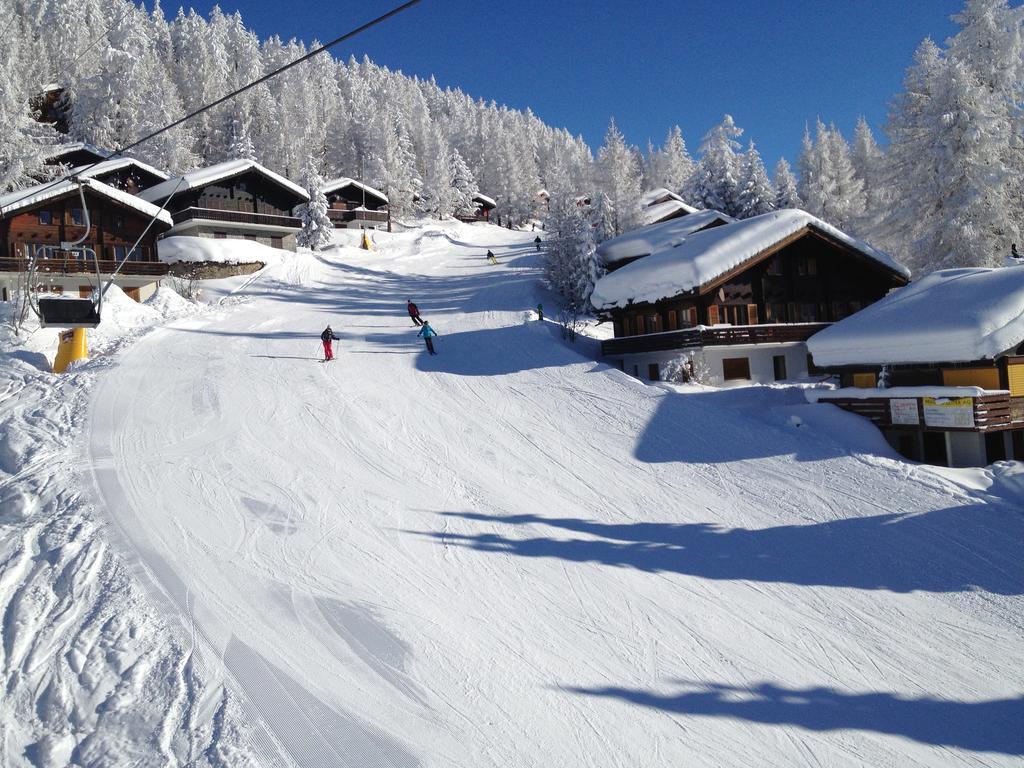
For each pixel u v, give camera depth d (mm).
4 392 20422
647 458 16516
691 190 57219
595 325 35125
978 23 30750
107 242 40781
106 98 65062
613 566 11617
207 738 7316
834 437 16875
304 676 8438
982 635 9539
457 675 8625
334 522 12938
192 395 20672
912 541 12016
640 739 7641
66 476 14422
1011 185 29938
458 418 19562
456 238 70250
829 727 7898
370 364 25359
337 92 127625
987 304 15930
